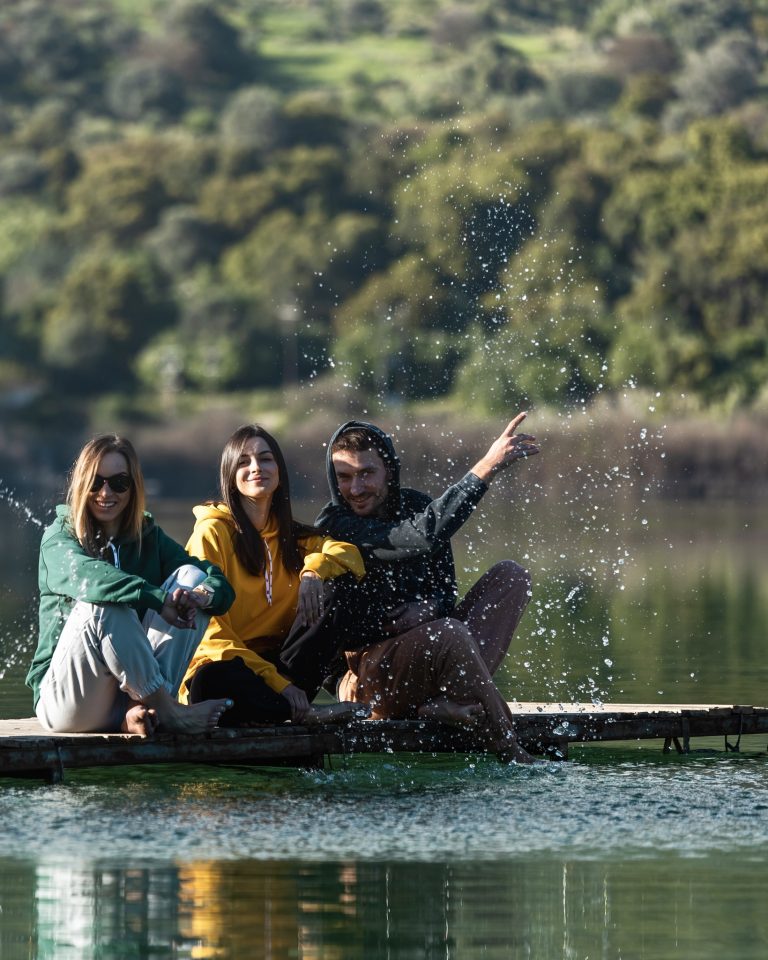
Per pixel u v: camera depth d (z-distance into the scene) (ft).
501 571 49.78
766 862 35.09
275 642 47.62
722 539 195.52
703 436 330.75
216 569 44.65
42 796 42.16
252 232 645.10
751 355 454.81
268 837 37.27
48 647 45.42
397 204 545.44
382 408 411.54
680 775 45.62
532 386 362.12
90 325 577.02
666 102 652.89
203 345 560.20
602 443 312.50
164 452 463.01
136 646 43.19
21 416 529.04
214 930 29.91
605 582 129.39
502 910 31.42
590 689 64.85
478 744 47.44
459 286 448.65
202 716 43.91
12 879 33.37
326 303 573.74
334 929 30.07
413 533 46.88
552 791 42.98
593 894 32.50
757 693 63.21
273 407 504.84
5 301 619.67
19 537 213.66
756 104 613.93
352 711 46.14
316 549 47.83
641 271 487.61
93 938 29.45
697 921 30.71
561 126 508.12
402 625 47.55
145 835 37.47
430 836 37.47
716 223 490.49
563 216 482.28
